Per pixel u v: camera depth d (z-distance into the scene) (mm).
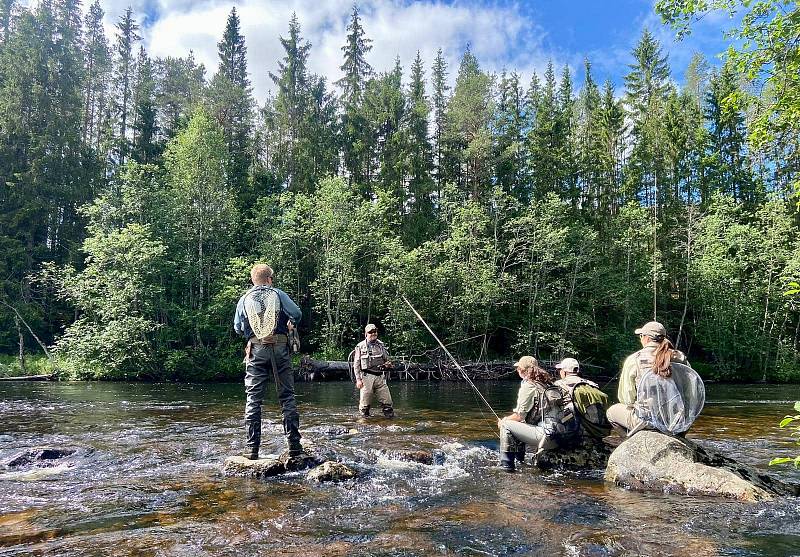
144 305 26578
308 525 3443
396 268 30547
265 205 33906
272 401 12516
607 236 38188
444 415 9648
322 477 4676
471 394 15828
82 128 46969
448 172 44969
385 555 2910
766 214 34062
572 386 5629
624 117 47875
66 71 38344
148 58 52688
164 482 4605
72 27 46781
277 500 4047
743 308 32688
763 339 31672
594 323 33062
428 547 3041
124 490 4324
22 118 35000
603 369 32344
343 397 14172
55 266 28969
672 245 37062
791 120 8117
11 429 7750
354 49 48031
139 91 50250
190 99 50375
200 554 2902
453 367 27141
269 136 49344
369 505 3936
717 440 6996
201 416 9312
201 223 30719
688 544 3076
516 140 45000
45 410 10383
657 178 42500
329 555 2900
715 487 4250
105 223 29078
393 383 23734
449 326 32562
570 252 33500
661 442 4750
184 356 25188
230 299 28125
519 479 4875
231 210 32656
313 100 46969
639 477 4523
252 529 3354
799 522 3506
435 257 33375
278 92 46031
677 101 45938
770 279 32469
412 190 40906
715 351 33438
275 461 5039
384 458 5672
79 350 23828
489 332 33625
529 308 32688
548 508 3881
